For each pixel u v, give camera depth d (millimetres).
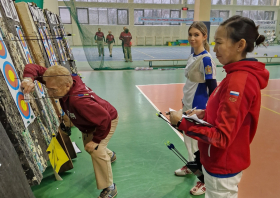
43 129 1931
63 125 2305
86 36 8672
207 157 1217
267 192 2148
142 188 2229
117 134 3393
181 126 1108
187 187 2244
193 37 1994
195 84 2062
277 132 3441
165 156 2803
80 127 1854
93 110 1617
